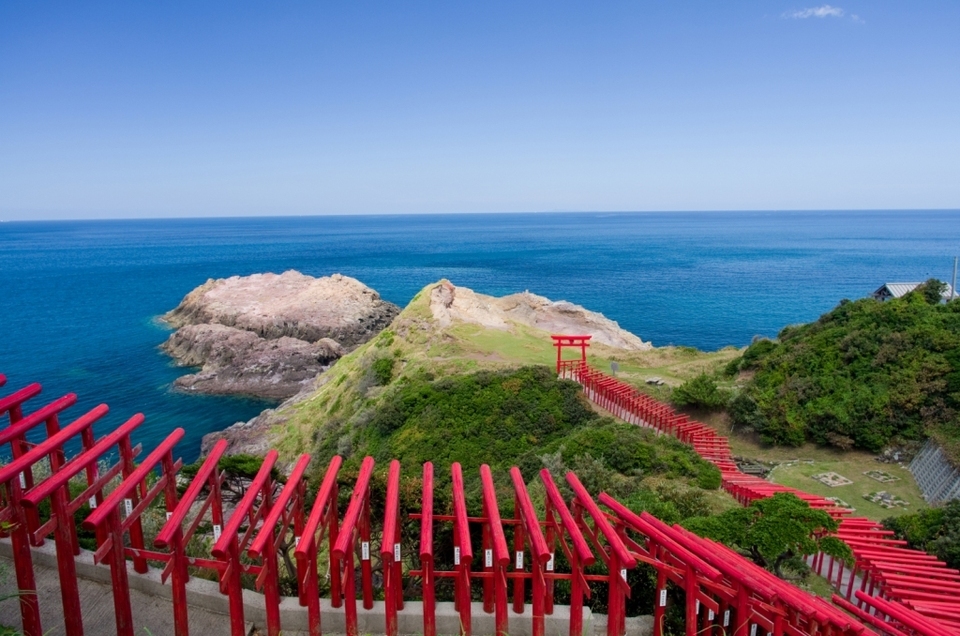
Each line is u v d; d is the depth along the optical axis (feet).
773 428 90.53
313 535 23.80
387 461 93.35
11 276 465.47
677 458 73.00
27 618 22.02
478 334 150.30
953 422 80.38
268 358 213.66
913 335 95.35
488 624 25.48
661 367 133.80
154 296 368.89
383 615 25.45
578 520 29.48
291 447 142.51
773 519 42.11
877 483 76.64
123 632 22.16
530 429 95.86
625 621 27.14
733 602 24.43
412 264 554.87
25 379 205.05
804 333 114.11
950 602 42.01
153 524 37.14
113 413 177.78
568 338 113.91
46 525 21.76
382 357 151.12
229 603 23.63
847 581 50.96
